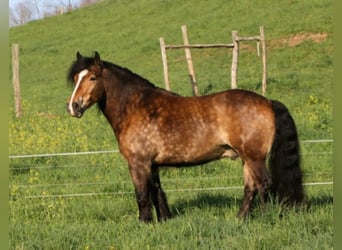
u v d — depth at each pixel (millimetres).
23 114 22750
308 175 11570
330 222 7938
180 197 10516
